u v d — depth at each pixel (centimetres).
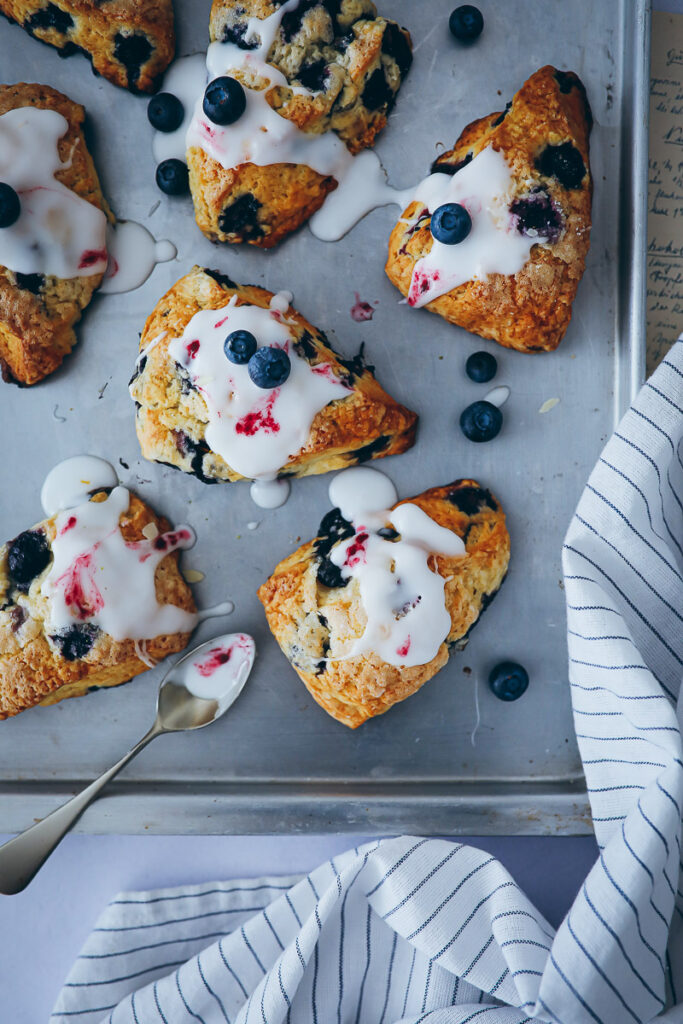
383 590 50
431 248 52
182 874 55
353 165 53
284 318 52
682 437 51
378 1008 52
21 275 52
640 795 50
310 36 51
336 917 52
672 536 52
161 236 54
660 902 49
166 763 54
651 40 55
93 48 52
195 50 53
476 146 52
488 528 53
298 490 54
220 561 54
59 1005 53
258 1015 50
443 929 51
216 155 51
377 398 52
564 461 54
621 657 50
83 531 52
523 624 54
